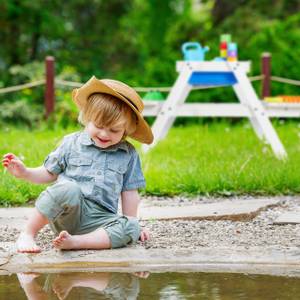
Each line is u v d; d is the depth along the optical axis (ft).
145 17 87.40
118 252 14.83
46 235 16.66
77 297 11.91
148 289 12.36
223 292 12.12
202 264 14.16
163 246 15.52
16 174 15.61
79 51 79.36
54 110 43.70
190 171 24.57
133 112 15.89
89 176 15.78
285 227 18.04
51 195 15.16
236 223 18.60
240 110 31.81
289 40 57.41
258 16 71.00
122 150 16.14
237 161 26.81
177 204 21.58
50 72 43.34
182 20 81.61
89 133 15.78
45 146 29.07
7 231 17.24
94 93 15.69
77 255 14.56
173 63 56.13
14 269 13.84
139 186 16.34
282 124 45.29
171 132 41.19
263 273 13.47
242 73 31.30
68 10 81.10
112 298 11.80
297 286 12.51
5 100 62.59
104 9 85.40
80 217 15.52
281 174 24.13
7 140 34.19
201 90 53.57
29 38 77.41
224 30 70.08
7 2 70.38
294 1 74.08
